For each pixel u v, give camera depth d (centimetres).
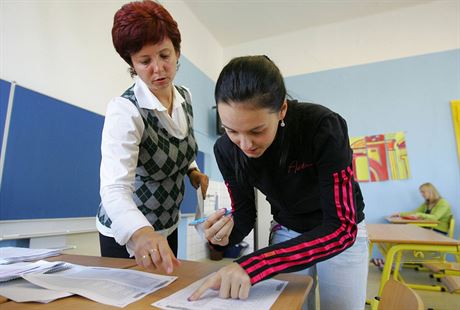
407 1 405
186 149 116
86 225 212
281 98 67
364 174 408
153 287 68
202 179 125
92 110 231
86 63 229
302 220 94
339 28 446
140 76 96
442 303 224
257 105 61
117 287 67
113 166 84
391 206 395
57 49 207
